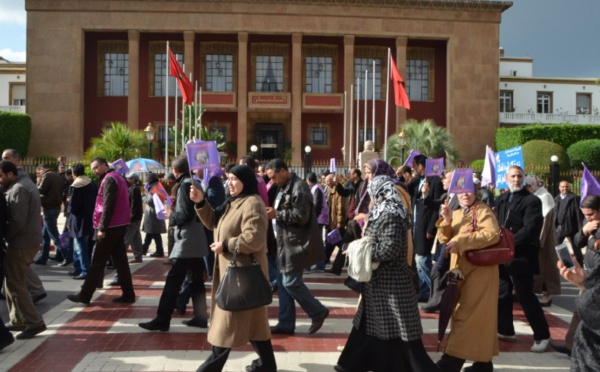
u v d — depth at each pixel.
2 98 51.84
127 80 44.97
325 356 6.91
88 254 11.79
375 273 5.46
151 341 7.43
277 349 7.18
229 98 44.12
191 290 8.09
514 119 49.59
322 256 7.66
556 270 10.07
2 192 7.59
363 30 43.84
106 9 42.62
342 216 13.55
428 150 37.56
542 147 32.53
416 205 9.77
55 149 42.81
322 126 46.03
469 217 6.25
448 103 45.03
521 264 7.10
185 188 7.66
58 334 7.75
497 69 45.19
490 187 11.41
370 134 45.94
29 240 7.55
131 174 14.30
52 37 42.81
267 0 42.97
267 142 46.31
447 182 8.66
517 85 53.94
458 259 6.10
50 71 42.84
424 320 8.68
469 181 6.29
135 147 35.91
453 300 5.91
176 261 7.80
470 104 45.00
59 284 11.30
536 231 7.00
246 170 5.72
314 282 11.85
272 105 44.00
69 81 42.94
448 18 44.66
